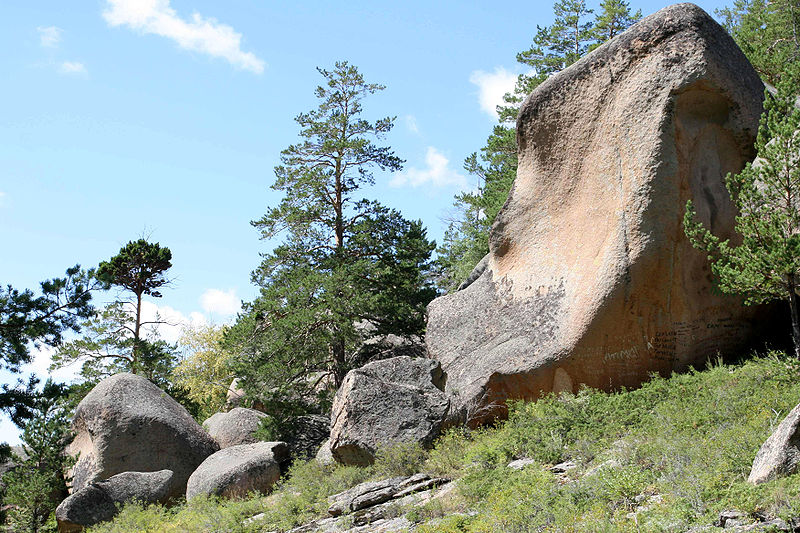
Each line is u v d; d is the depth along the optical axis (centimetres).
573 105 1678
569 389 1584
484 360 1719
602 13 3547
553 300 1647
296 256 3066
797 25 2878
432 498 1223
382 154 3247
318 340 2719
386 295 2881
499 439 1412
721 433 1052
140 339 3494
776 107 1267
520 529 938
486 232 3375
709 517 811
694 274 1511
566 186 1703
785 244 1159
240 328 2858
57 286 2164
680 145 1495
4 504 2194
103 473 2166
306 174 3152
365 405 1700
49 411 2238
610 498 941
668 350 1517
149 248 3666
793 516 760
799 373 1181
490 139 3484
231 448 2083
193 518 1609
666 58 1520
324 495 1503
